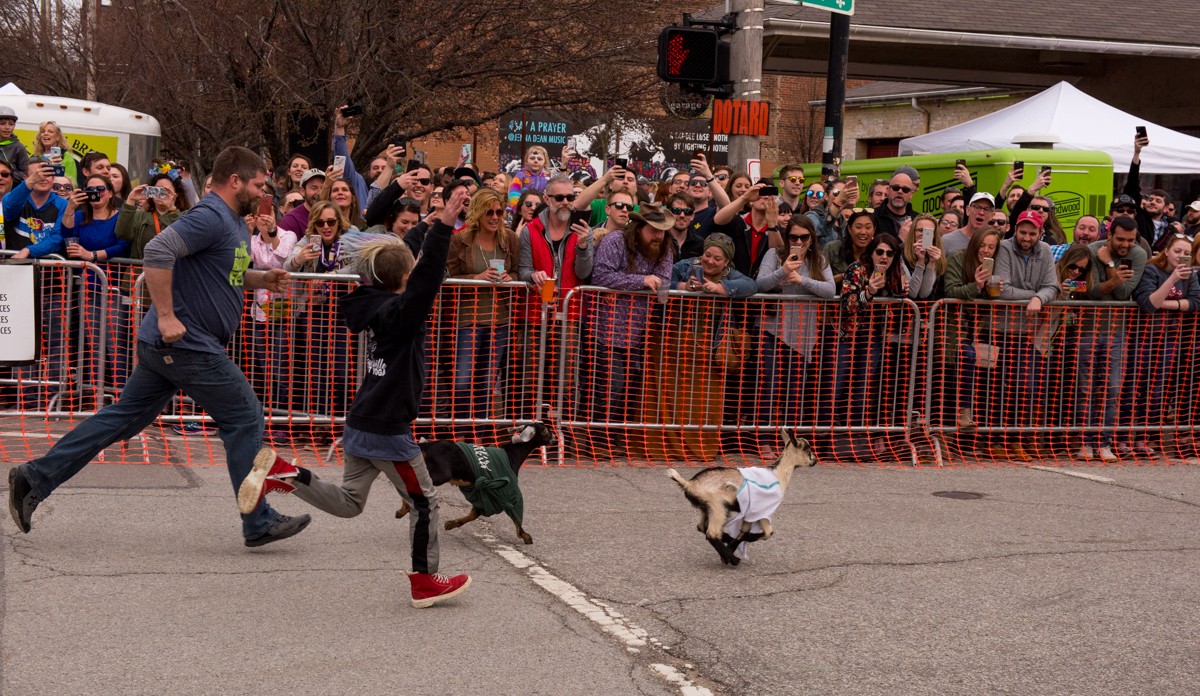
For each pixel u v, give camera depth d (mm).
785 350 8328
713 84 9883
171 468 7145
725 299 8180
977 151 13586
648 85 18328
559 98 18203
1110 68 20250
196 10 16734
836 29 9969
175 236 5254
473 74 17281
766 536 5742
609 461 8086
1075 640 4906
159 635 4520
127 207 7801
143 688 4035
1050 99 15367
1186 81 19328
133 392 5578
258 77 16422
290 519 5656
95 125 13977
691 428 8195
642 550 6004
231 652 4391
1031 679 4469
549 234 8000
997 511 7164
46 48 24453
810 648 4699
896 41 16656
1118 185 15453
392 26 16562
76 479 6754
